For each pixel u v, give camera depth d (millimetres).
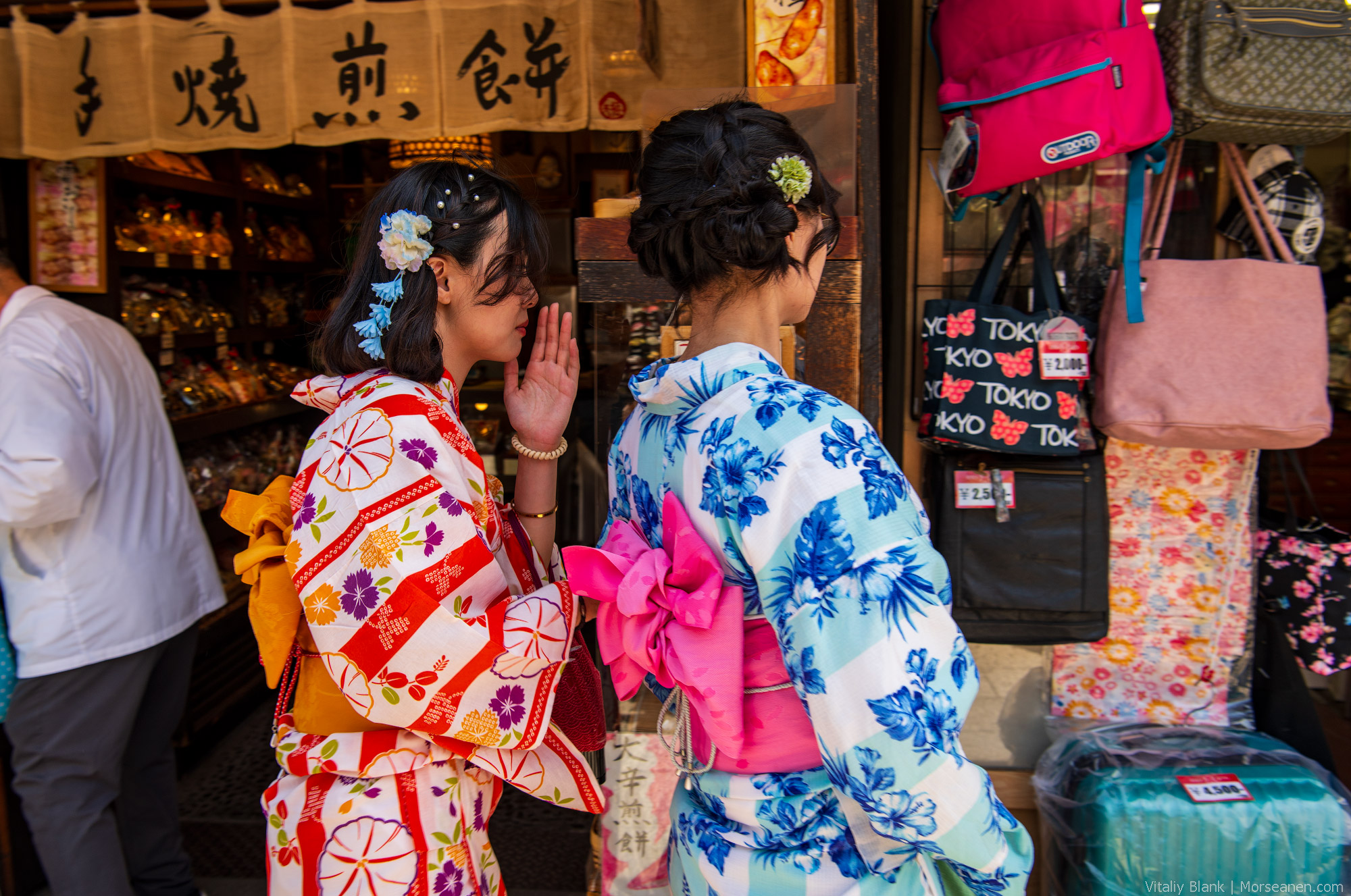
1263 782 1562
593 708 1173
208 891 2074
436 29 2000
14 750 1725
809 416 724
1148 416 1549
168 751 1990
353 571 894
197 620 1995
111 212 2486
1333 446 2752
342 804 973
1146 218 1751
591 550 839
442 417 974
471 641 904
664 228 815
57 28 2131
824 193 852
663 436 851
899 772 648
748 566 756
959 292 1842
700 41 1922
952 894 847
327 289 1286
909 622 656
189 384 2961
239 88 2059
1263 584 1788
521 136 3588
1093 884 1573
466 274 1016
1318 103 1473
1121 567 1834
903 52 1815
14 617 1695
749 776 804
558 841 2268
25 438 1602
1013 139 1511
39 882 2102
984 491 1680
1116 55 1455
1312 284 1537
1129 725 1806
